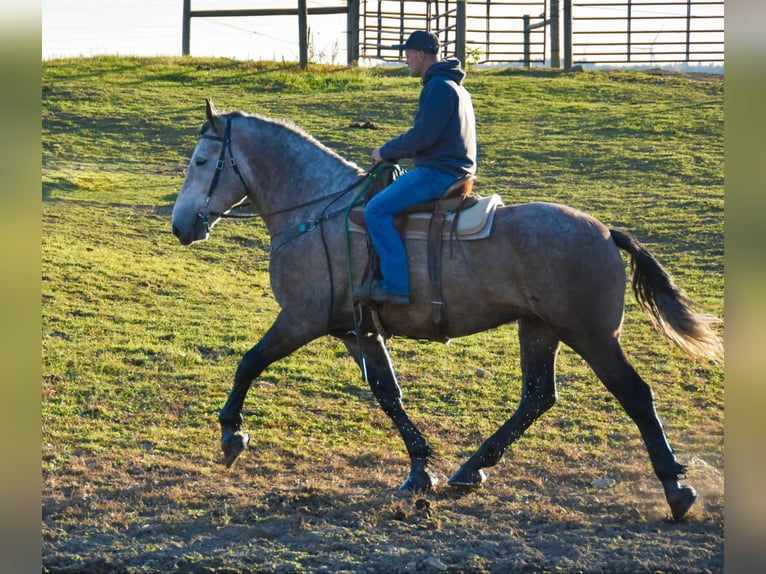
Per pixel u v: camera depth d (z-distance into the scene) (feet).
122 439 34.94
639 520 27.32
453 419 38.22
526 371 30.35
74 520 26.91
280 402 39.81
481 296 28.04
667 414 38.65
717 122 108.88
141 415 37.88
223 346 47.85
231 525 26.68
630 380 27.63
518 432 30.30
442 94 28.35
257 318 53.52
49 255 61.77
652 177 87.92
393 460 33.24
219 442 34.94
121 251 65.92
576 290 27.17
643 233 71.05
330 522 27.07
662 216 75.05
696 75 148.15
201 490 29.81
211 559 24.06
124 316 51.90
